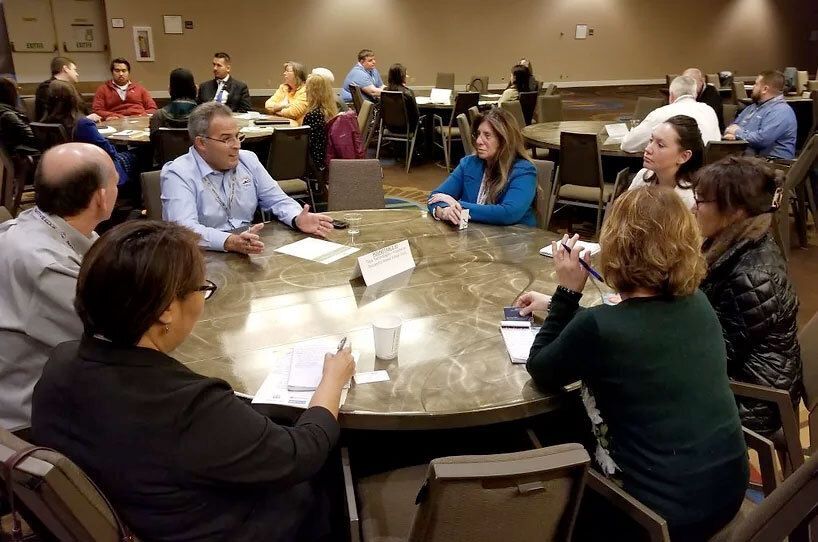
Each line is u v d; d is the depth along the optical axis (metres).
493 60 12.65
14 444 0.90
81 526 0.90
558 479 1.02
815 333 1.81
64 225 1.63
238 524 1.07
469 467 0.95
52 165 1.59
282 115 6.25
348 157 4.92
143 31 9.45
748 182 1.70
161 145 4.36
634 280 1.26
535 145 5.06
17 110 4.65
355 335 1.62
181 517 1.00
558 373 1.32
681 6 14.39
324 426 1.18
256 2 10.12
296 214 2.54
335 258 2.18
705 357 1.26
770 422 1.70
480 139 2.69
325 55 10.94
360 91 7.64
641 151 4.36
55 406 1.00
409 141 6.96
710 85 6.26
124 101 6.67
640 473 1.25
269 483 1.05
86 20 9.34
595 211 5.38
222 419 1.00
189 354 1.52
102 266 0.96
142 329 0.98
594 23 13.55
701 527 1.25
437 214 2.64
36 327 1.57
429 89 12.09
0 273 1.58
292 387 1.36
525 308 1.72
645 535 1.26
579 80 13.89
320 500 1.31
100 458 0.96
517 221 2.63
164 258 0.98
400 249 2.05
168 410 0.96
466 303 1.81
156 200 2.90
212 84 6.81
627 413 1.26
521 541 1.11
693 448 1.23
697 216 1.82
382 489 1.47
